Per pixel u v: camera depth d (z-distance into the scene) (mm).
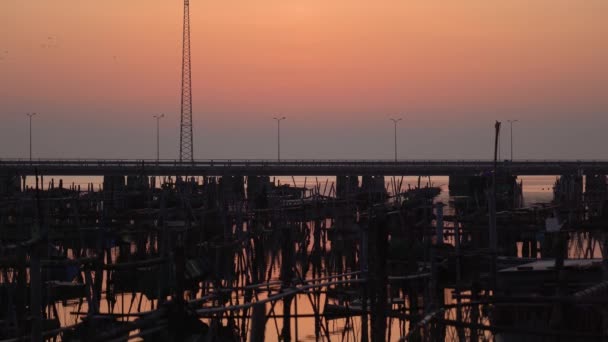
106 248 55781
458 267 34750
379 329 22109
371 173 136125
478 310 31406
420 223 54719
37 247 20891
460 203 82688
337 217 62688
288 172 135750
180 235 52750
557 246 31375
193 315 22281
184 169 130125
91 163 132125
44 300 42062
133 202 76688
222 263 52688
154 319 21516
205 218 58031
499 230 56156
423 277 32531
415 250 48031
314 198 73875
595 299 23188
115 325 30500
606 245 38312
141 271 43688
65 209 68438
